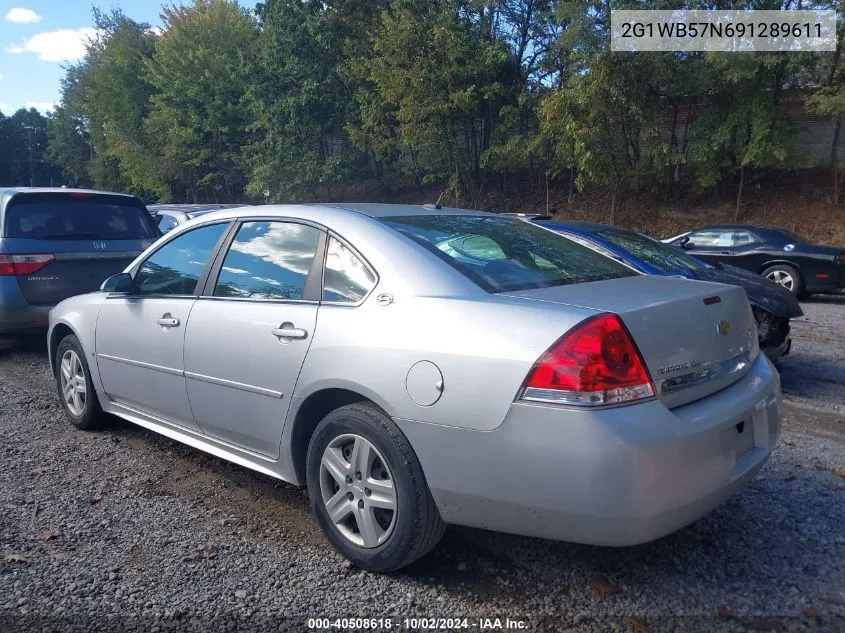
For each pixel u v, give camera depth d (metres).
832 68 18.41
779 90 18.84
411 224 3.78
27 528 3.84
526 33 22.02
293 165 26.56
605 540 2.76
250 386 3.82
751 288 6.93
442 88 21.66
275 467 3.84
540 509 2.81
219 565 3.46
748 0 17.83
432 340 3.06
